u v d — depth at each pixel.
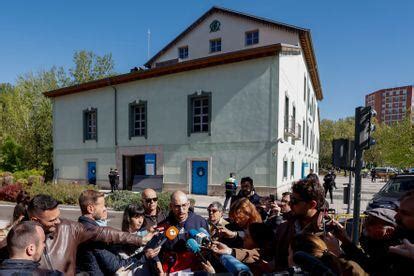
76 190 12.40
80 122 20.20
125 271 2.53
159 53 25.41
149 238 2.67
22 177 21.80
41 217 2.13
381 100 100.00
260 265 2.27
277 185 12.95
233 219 3.02
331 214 2.59
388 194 7.16
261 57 13.46
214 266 2.31
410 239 1.65
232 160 14.09
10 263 1.74
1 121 28.25
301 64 19.80
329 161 52.38
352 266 1.53
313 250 1.60
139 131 17.61
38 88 27.83
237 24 21.28
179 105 15.80
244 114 13.84
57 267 2.13
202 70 15.08
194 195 14.71
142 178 15.58
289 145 15.27
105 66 29.00
